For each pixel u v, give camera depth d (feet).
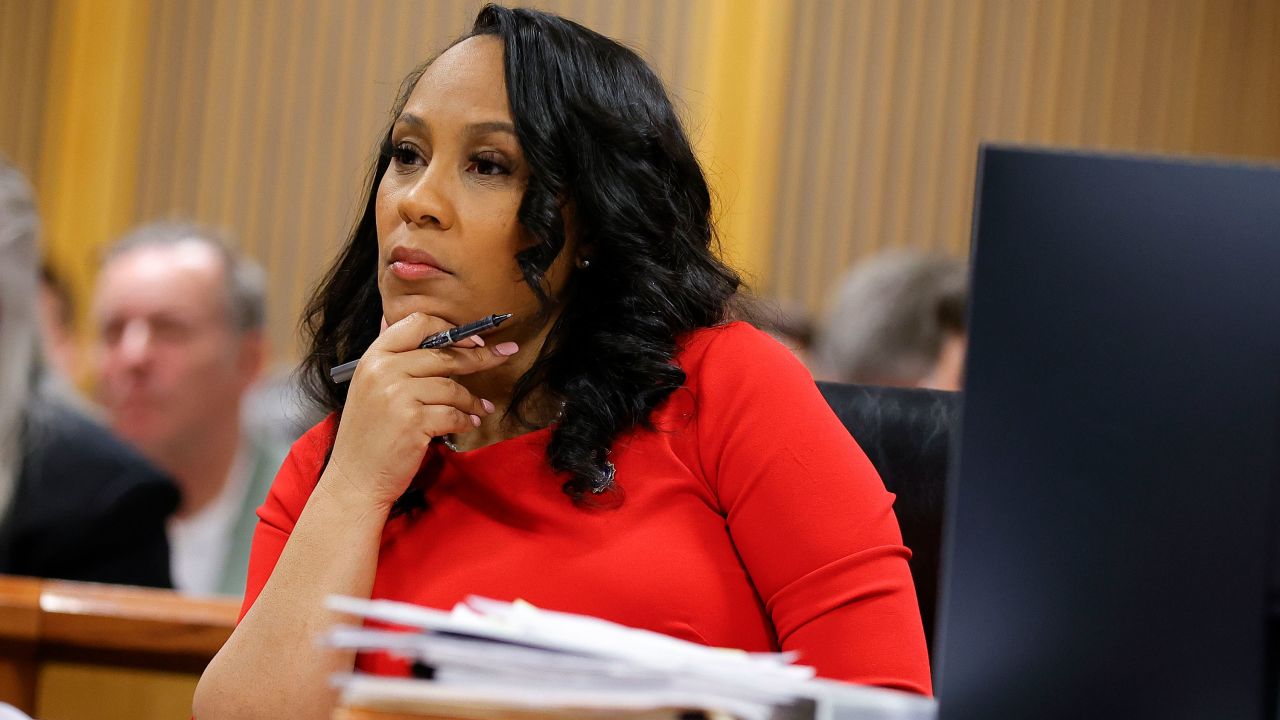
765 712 6.94
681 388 11.24
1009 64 33.37
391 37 34.24
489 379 11.47
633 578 10.45
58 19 35.45
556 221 10.74
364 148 34.30
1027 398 7.02
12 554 20.07
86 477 20.51
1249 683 6.84
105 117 35.29
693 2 33.58
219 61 34.91
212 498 25.94
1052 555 6.98
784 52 33.60
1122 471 6.97
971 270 7.08
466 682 6.95
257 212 34.73
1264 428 6.90
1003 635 6.98
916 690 9.68
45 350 21.25
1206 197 6.97
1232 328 6.94
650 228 11.37
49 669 15.84
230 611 16.19
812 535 10.32
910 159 33.53
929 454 12.46
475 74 11.00
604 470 10.80
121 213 35.19
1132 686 6.90
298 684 10.09
